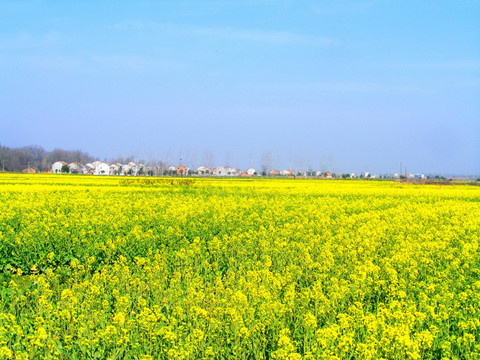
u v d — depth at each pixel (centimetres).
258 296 1130
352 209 3070
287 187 5562
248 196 4159
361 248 1678
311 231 2030
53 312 1020
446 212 2941
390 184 7962
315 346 885
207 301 1150
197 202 3078
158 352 913
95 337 934
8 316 949
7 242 1653
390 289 1220
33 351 870
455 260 1531
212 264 1518
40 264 1573
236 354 901
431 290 1205
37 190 4178
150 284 1270
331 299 1125
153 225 2125
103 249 1630
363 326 998
